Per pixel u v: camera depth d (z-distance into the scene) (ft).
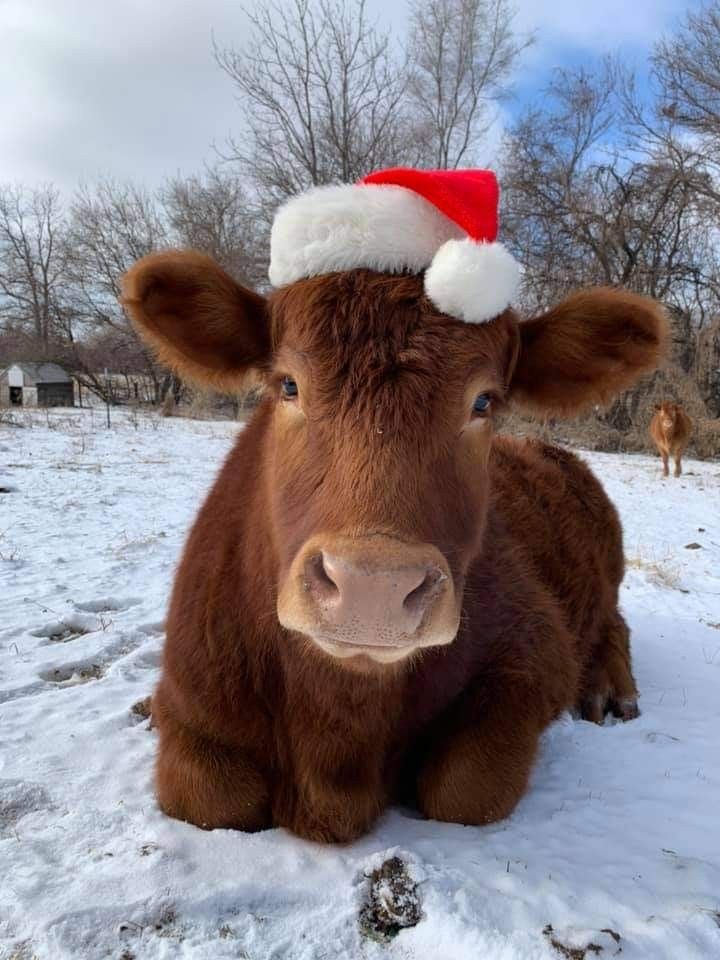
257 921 2.44
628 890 2.67
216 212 35.70
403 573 1.99
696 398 28.22
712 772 3.73
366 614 1.99
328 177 28.07
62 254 47.55
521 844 2.93
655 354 2.91
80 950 2.25
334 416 2.27
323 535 2.11
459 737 3.10
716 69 32.01
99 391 44.47
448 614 2.12
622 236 32.81
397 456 2.19
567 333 2.98
